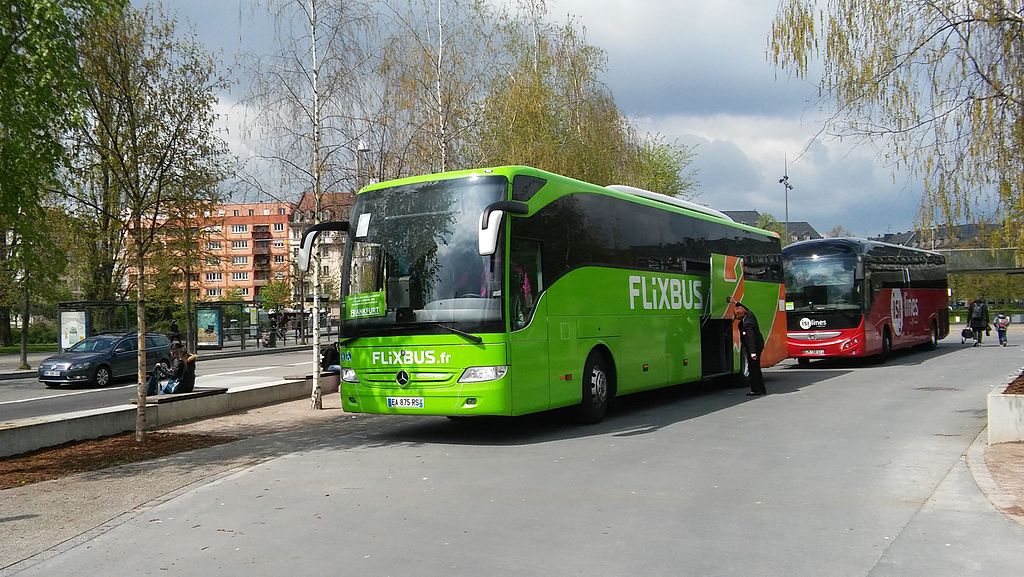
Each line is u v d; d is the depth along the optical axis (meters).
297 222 17.58
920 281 30.69
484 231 10.89
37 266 10.76
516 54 24.53
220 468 10.23
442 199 12.10
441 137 21.97
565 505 7.75
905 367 24.12
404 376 11.84
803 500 7.80
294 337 66.12
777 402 16.20
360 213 12.75
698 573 5.66
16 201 10.13
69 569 6.11
